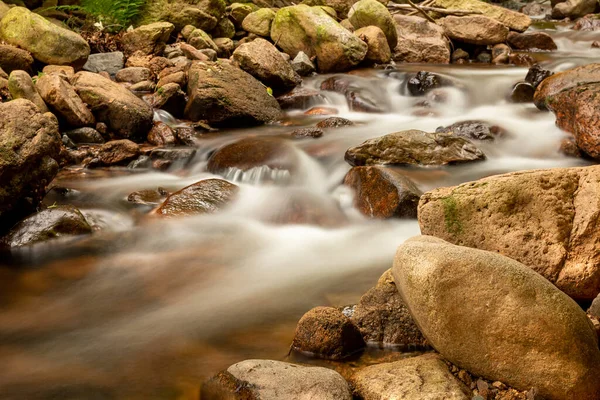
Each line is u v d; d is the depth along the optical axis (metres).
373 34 12.69
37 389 3.71
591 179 4.10
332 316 3.90
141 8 12.55
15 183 5.92
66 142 8.35
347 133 8.93
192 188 6.91
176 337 4.27
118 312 4.68
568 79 8.84
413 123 9.58
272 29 12.99
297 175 7.49
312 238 6.13
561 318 3.19
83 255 5.72
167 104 9.77
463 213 4.20
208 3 12.88
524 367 3.22
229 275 5.30
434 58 13.63
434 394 3.20
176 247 5.93
